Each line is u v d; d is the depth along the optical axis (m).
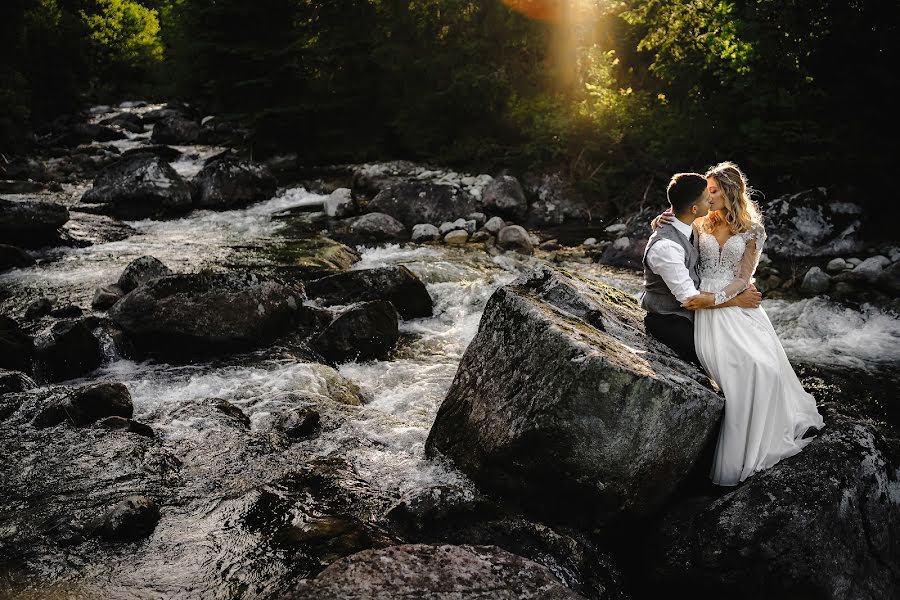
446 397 4.80
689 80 13.26
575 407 3.83
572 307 4.65
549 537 3.97
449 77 16.45
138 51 32.56
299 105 17.31
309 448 5.12
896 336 7.88
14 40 22.47
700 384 4.08
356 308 7.36
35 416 5.28
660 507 4.10
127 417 5.50
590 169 14.20
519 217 13.38
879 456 4.02
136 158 14.14
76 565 3.66
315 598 3.00
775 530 3.71
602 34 16.14
